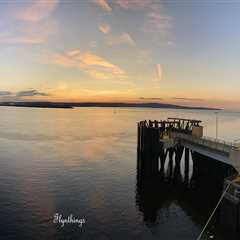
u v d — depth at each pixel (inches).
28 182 1754.4
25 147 2947.8
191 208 1433.3
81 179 1843.0
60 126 5349.4
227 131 4975.4
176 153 1967.3
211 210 1412.4
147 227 1240.8
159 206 1451.8
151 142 1895.9
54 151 2765.7
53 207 1402.6
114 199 1526.8
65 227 1222.3
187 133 2039.9
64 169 2075.5
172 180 1851.6
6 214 1315.2
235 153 1244.5
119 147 3107.8
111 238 1159.0
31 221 1259.8
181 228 1242.0
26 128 4776.1
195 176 1943.9
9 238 1128.8
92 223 1261.1
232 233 1095.6
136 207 1434.5
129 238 1163.3
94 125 5757.9
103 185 1739.7
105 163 2299.5
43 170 2037.4
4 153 2603.3
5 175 1887.3
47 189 1640.0
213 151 1469.0
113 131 4675.2
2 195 1529.3
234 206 1090.1
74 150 2851.9
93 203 1464.1
